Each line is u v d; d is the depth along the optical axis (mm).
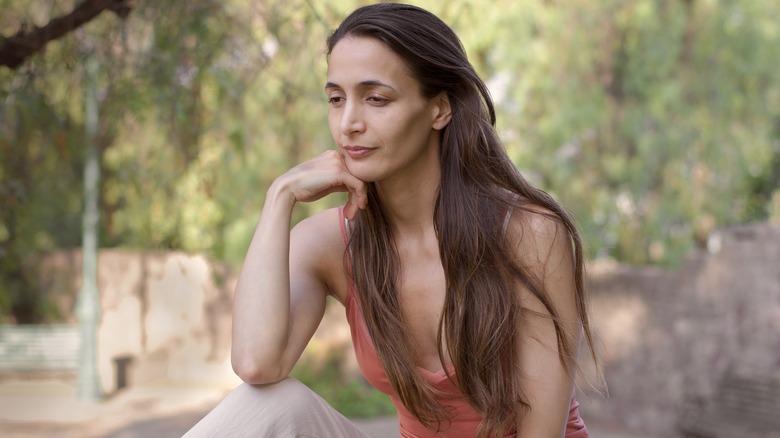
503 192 2197
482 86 2184
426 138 2133
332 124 2127
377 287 2248
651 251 14055
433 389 2232
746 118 12820
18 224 6184
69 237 15289
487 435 2213
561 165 11766
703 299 12523
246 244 10219
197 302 16156
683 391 12609
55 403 13383
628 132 12211
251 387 2125
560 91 11539
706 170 12648
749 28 12484
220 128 5875
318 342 14172
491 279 2170
